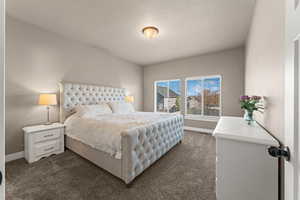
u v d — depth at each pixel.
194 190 1.50
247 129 1.21
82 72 3.15
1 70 0.43
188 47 3.37
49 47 2.59
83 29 2.52
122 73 4.29
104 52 3.69
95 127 1.98
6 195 1.41
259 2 1.59
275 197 0.91
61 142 2.44
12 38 2.15
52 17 2.15
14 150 2.18
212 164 2.06
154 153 1.97
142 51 3.66
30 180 1.65
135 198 1.38
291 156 0.56
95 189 1.50
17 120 2.22
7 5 1.87
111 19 2.20
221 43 3.12
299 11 0.51
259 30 1.61
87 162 2.09
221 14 2.05
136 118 2.51
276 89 1.03
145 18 2.17
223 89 3.61
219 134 1.07
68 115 2.76
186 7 1.89
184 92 4.27
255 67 1.87
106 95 3.65
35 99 2.42
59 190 1.48
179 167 1.98
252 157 0.97
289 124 0.59
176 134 2.75
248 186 0.99
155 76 4.88
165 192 1.47
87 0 1.77
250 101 1.44
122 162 1.56
